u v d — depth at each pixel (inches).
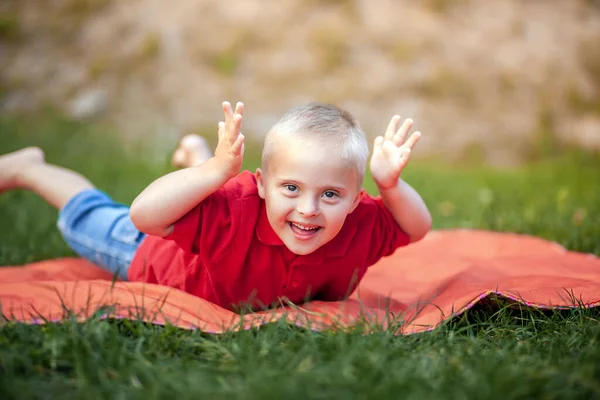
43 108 307.1
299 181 81.4
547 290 92.5
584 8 374.6
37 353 70.9
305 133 81.8
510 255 129.3
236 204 88.0
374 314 88.9
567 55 346.0
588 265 116.5
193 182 84.7
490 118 312.8
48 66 324.8
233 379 67.2
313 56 322.3
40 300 83.8
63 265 117.6
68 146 273.1
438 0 348.8
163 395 63.3
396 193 95.0
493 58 333.1
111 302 83.5
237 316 85.7
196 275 95.5
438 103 313.4
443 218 180.2
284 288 93.0
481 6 352.8
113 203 112.9
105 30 333.7
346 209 84.4
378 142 93.8
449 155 295.7
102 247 108.6
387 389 63.5
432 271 121.6
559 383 66.5
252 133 295.7
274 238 88.3
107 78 318.0
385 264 126.6
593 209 177.3
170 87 313.1
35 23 339.9
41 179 116.5
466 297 89.6
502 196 202.4
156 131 297.6
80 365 67.7
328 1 340.8
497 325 86.7
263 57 321.4
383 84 314.8
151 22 332.5
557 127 318.0
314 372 66.6
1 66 325.1
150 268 101.2
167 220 85.9
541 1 368.5
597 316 88.9
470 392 63.7
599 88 339.9
